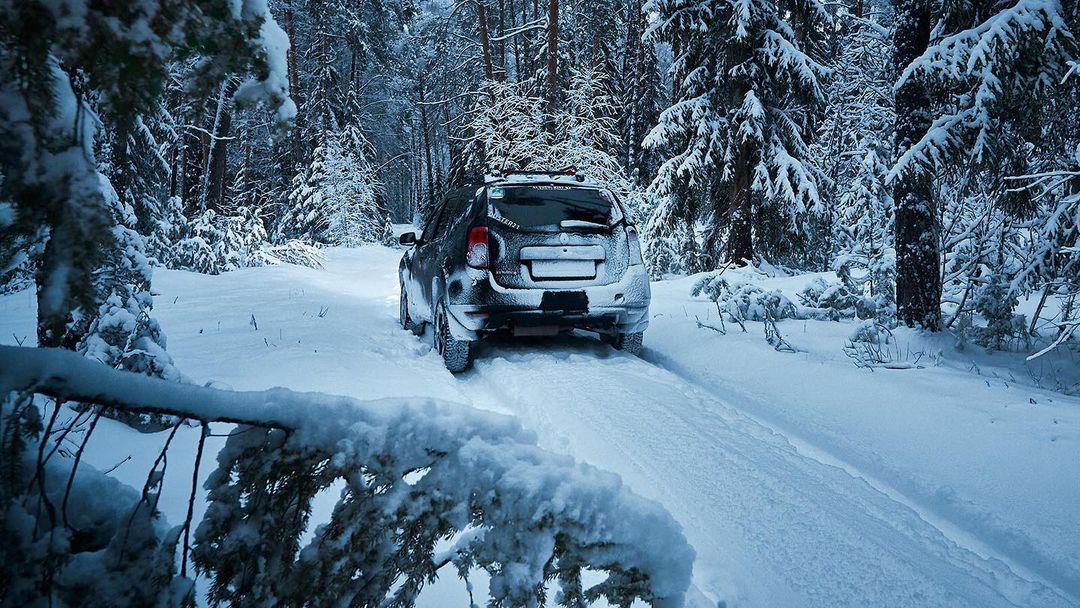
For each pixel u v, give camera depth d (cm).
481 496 120
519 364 602
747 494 329
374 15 3170
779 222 1481
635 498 121
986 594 250
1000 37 588
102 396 105
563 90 1886
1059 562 282
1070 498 333
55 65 95
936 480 362
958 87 654
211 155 1823
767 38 1334
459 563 122
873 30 1558
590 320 623
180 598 112
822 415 474
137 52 96
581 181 661
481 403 498
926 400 486
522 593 115
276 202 2758
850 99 1593
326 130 2736
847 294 851
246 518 118
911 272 717
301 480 118
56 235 96
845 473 359
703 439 402
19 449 104
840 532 293
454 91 3312
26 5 90
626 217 654
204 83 111
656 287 1170
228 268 1497
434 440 124
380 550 118
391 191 5697
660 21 1483
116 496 123
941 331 703
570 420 434
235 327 710
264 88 114
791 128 1378
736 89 1391
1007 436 410
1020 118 680
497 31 2898
